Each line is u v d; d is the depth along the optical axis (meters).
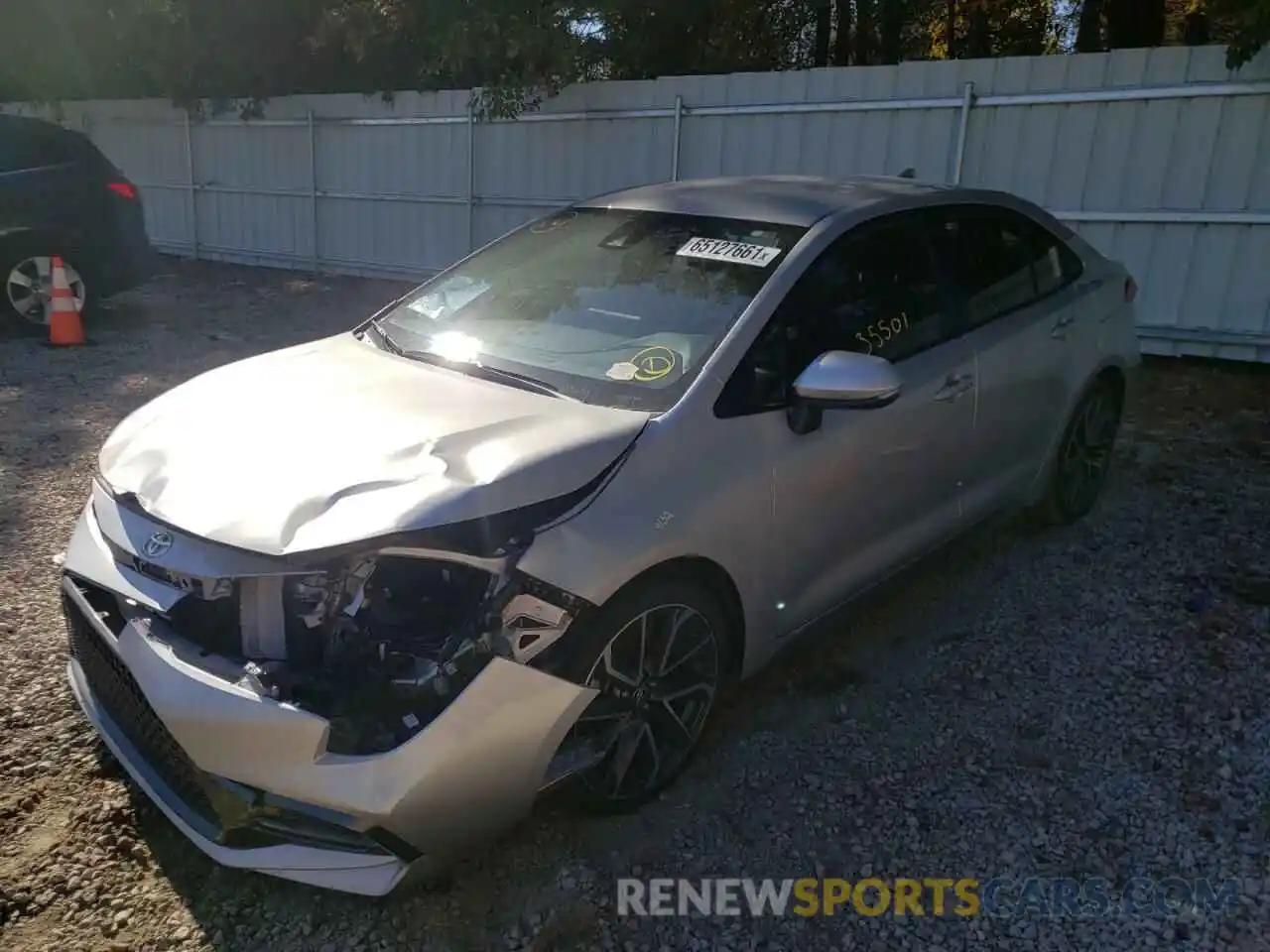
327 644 2.45
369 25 11.22
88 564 2.79
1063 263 4.62
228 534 2.46
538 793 2.60
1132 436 6.18
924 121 8.11
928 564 4.13
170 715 2.45
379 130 12.16
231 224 14.41
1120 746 3.23
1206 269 7.24
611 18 11.59
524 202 10.94
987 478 4.12
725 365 3.07
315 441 2.77
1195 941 2.49
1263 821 2.88
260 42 13.35
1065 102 7.47
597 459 2.73
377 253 12.71
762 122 8.95
